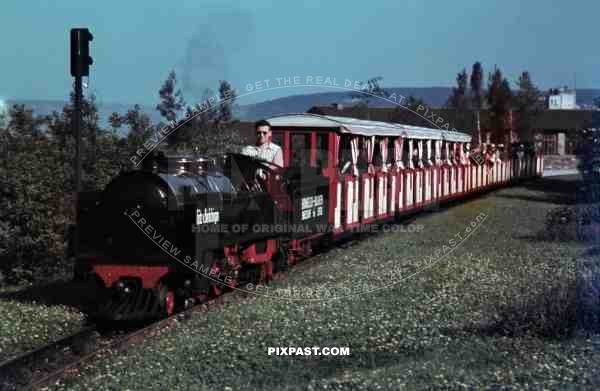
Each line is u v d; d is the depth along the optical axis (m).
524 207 27.69
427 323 10.20
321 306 11.10
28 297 12.21
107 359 8.70
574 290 11.26
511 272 14.15
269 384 7.93
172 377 7.99
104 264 11.00
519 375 7.75
